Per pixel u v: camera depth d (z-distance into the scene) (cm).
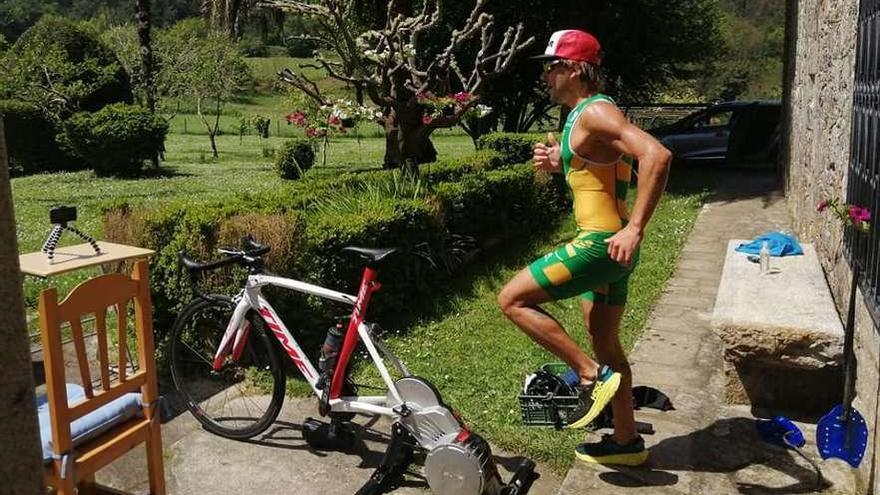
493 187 840
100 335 268
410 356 523
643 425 399
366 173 858
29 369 148
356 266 559
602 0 1596
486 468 326
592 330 343
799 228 843
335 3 677
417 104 726
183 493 355
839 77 533
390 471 350
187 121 3991
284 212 586
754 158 1572
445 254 703
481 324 590
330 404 379
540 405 339
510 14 1669
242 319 410
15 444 146
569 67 313
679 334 567
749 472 357
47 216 1145
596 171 309
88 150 1755
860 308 380
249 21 1473
